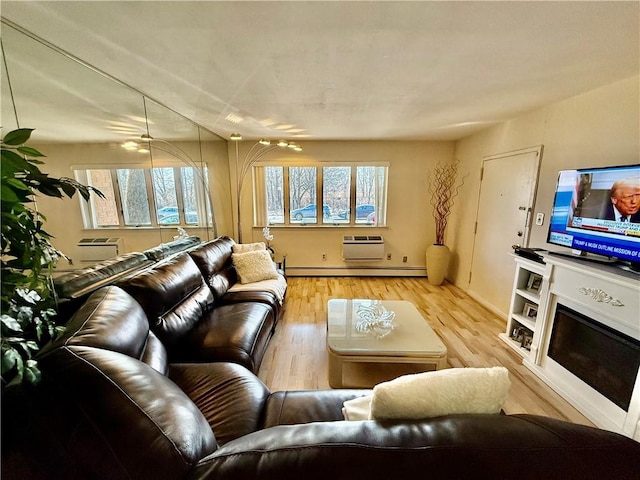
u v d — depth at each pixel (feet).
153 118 8.20
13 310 2.77
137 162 7.61
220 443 3.39
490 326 9.50
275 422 3.73
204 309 7.09
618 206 5.44
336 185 14.79
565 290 6.19
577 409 5.78
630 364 4.98
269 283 9.39
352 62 5.56
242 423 3.72
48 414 2.17
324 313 10.50
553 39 4.67
